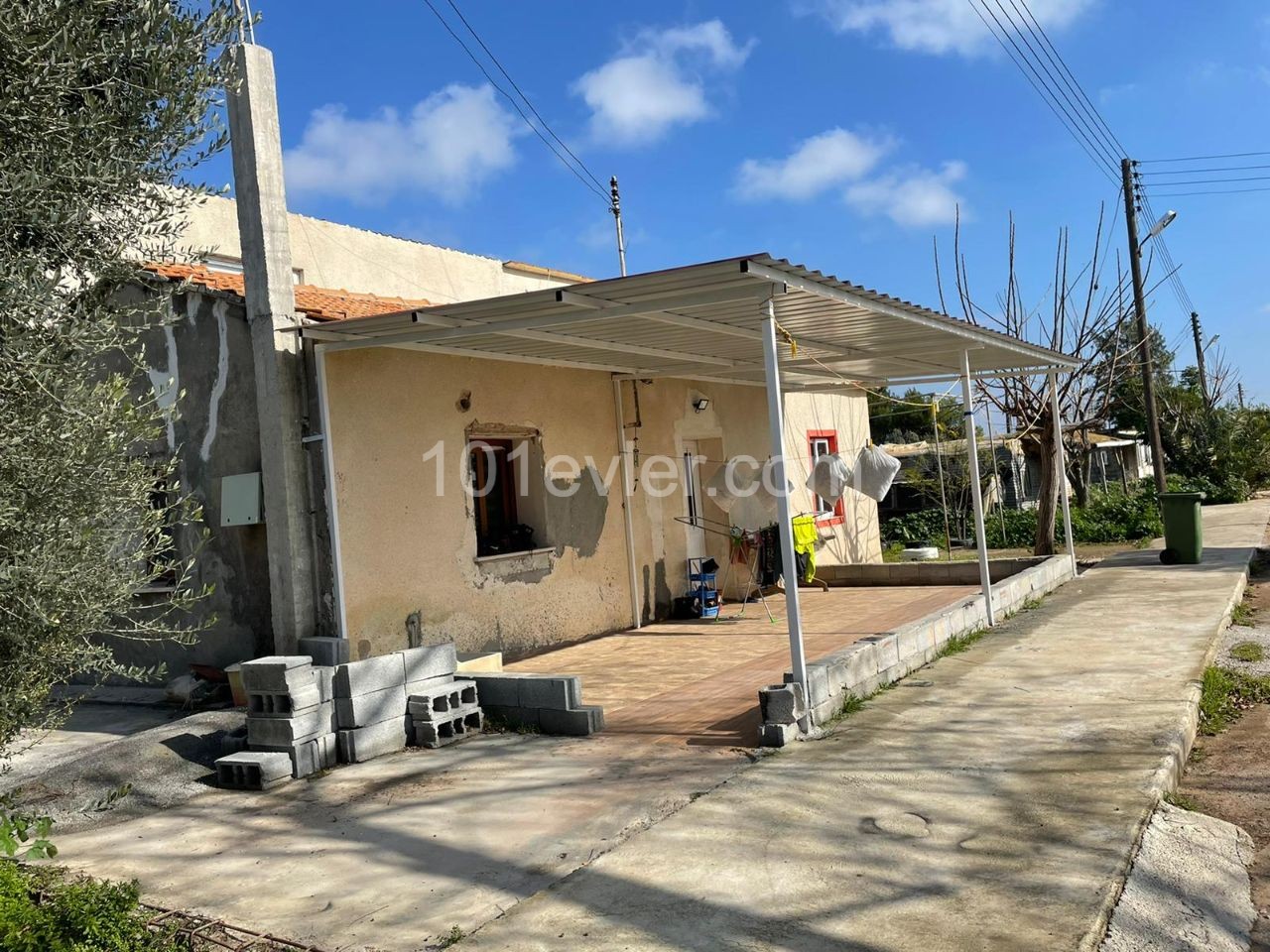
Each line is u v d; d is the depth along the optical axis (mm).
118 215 4230
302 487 7582
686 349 10070
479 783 5883
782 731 6176
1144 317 20531
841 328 8609
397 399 8469
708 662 9289
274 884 4535
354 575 7852
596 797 5441
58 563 3650
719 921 3828
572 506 10805
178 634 4535
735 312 7430
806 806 5035
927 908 3828
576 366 10891
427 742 6820
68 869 4836
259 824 5445
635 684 8500
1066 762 5473
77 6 3912
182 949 3807
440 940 3840
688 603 12430
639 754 6262
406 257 14961
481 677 7328
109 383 3988
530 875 4441
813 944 3605
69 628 3791
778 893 4043
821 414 16797
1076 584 13141
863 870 4230
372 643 7973
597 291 6406
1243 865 4395
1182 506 14273
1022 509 25062
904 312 7949
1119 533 20312
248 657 8117
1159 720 6141
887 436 33219
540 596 10203
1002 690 7285
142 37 4023
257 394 7570
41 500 3635
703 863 4395
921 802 4992
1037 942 3506
